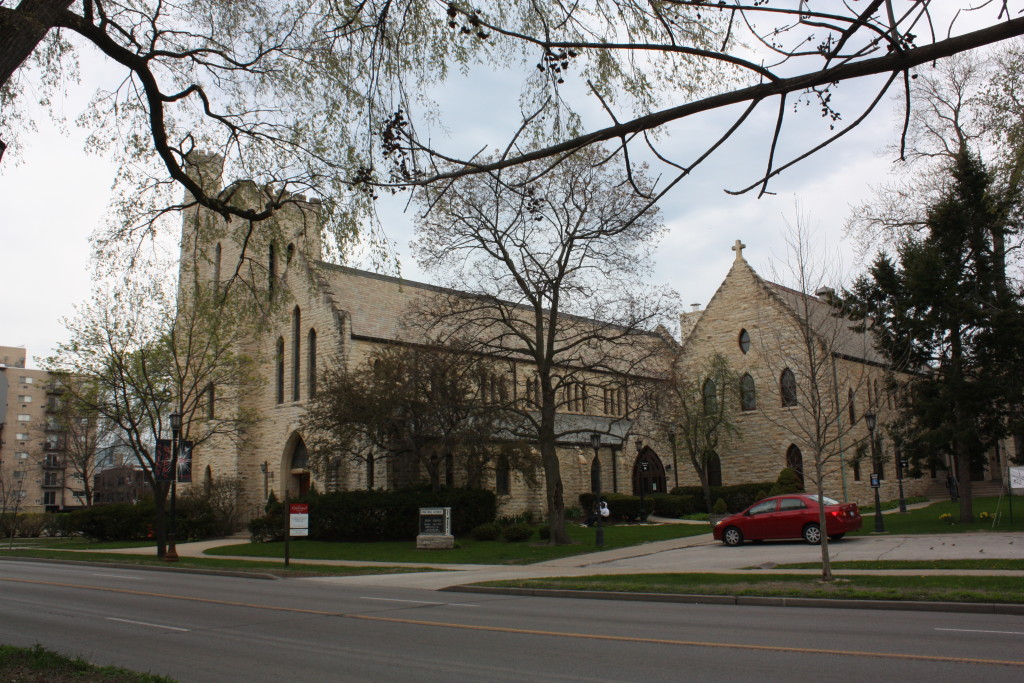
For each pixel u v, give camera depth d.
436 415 34.72
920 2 4.56
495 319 30.27
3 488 73.50
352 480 41.09
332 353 41.53
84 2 10.48
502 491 43.94
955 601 13.55
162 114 11.44
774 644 10.20
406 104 7.17
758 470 43.00
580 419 50.50
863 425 42.69
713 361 42.78
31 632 12.64
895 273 33.31
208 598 17.77
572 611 14.62
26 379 99.56
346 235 13.08
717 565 21.78
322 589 20.14
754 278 44.19
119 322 35.06
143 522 42.59
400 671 9.01
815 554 22.88
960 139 32.34
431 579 22.22
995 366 31.08
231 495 45.03
